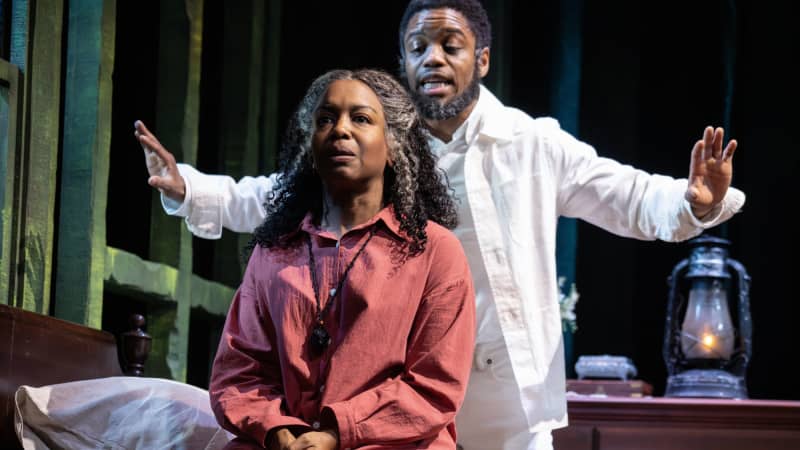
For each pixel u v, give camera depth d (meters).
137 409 3.31
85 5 4.47
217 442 3.29
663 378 6.84
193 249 6.05
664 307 6.85
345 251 2.86
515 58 6.84
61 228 4.37
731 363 5.35
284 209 3.01
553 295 3.67
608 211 3.69
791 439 4.47
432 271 2.86
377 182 2.98
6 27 4.14
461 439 3.62
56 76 4.20
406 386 2.72
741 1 6.79
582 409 4.59
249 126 6.05
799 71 6.68
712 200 3.31
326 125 2.94
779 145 6.67
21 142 4.04
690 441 4.52
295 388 2.75
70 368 3.58
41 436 3.24
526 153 3.74
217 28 6.19
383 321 2.77
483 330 3.62
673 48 6.96
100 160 4.45
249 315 2.88
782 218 6.61
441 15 3.76
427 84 3.75
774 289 6.57
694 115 6.95
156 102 5.33
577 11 6.83
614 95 6.80
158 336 5.12
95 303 4.38
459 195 3.72
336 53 6.66
